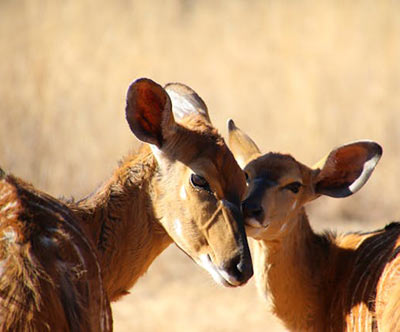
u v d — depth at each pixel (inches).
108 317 330.3
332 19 1153.4
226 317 674.2
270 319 663.1
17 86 925.8
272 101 1036.5
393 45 1108.5
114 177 379.9
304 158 943.0
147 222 378.0
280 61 1099.3
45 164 861.8
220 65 1130.0
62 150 882.8
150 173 377.1
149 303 706.2
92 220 369.1
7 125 878.4
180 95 403.5
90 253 323.6
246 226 434.0
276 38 1127.0
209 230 362.3
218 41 1212.5
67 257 310.0
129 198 376.5
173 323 660.1
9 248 298.8
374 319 414.9
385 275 415.2
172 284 751.1
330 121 984.9
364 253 446.9
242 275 355.9
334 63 1083.9
